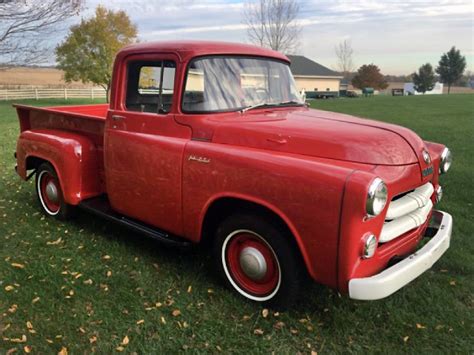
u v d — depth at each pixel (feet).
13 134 39.68
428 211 11.01
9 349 9.32
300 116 11.77
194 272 12.42
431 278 12.20
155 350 9.27
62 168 14.89
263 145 10.36
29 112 17.71
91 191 15.21
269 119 11.37
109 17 107.96
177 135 11.62
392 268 9.12
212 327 10.02
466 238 14.66
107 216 13.87
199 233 11.28
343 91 176.55
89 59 107.14
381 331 9.97
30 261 13.16
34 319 10.32
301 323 10.18
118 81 12.98
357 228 8.58
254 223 10.14
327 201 8.71
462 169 23.53
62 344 9.46
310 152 9.87
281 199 9.34
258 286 10.83
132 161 12.52
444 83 256.52
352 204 8.43
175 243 11.89
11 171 24.53
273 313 10.47
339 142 9.73
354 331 9.94
